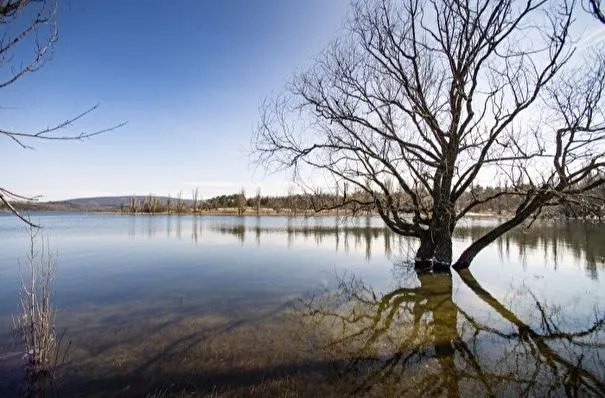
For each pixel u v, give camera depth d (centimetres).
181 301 1170
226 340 816
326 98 1544
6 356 727
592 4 394
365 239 3198
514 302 1141
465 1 1388
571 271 1603
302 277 1555
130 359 713
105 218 8638
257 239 3266
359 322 959
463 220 2119
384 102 1478
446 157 1468
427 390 606
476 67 1380
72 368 674
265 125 1561
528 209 1446
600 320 955
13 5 248
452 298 1198
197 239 3284
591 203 1208
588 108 1309
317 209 1731
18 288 1355
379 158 1512
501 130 1365
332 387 609
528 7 1250
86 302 1159
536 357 735
